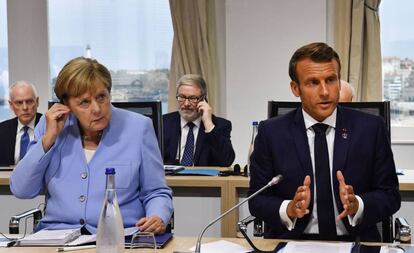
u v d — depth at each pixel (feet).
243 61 14.69
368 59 14.35
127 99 15.89
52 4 15.92
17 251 5.47
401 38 14.67
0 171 10.47
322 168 6.12
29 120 12.04
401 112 14.82
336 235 6.07
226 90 15.05
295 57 6.04
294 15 14.44
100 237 4.97
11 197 9.78
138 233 5.37
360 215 5.86
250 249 5.49
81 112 6.00
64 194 6.20
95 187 6.16
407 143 14.49
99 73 6.01
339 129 6.23
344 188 5.59
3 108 16.03
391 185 6.21
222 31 15.23
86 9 15.87
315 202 6.10
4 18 16.01
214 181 9.22
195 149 11.35
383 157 6.20
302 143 6.23
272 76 14.60
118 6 15.78
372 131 6.23
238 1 14.60
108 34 15.85
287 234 6.18
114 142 6.32
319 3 14.32
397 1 14.66
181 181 9.30
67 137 6.35
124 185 6.24
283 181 6.23
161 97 15.81
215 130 11.16
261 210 6.09
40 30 15.78
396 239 6.32
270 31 14.55
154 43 15.71
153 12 15.65
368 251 5.26
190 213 9.53
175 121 11.68
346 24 14.28
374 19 14.26
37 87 15.87
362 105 8.40
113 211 4.98
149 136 6.49
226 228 9.21
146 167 6.39
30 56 15.83
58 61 16.02
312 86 5.91
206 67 14.97
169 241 5.82
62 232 5.84
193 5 14.98
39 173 6.25
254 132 9.43
